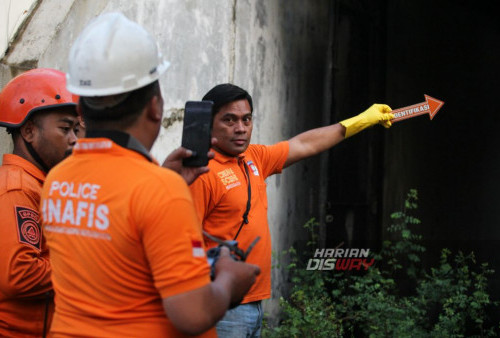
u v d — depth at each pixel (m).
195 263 1.61
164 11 4.30
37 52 4.39
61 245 1.75
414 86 8.69
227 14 4.83
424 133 8.98
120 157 1.72
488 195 10.91
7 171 2.35
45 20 4.46
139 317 1.66
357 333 5.65
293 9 5.75
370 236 7.38
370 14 7.34
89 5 4.24
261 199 3.22
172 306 1.58
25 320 2.27
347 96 6.80
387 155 7.87
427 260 8.85
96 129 1.76
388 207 7.88
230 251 1.89
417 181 8.70
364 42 7.23
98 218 1.67
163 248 1.59
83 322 1.69
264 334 4.82
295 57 5.79
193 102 2.11
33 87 2.42
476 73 10.66
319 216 6.21
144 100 1.77
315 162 6.15
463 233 10.09
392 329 4.98
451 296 5.57
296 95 5.80
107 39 1.72
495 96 11.23
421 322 5.55
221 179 3.03
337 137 3.56
